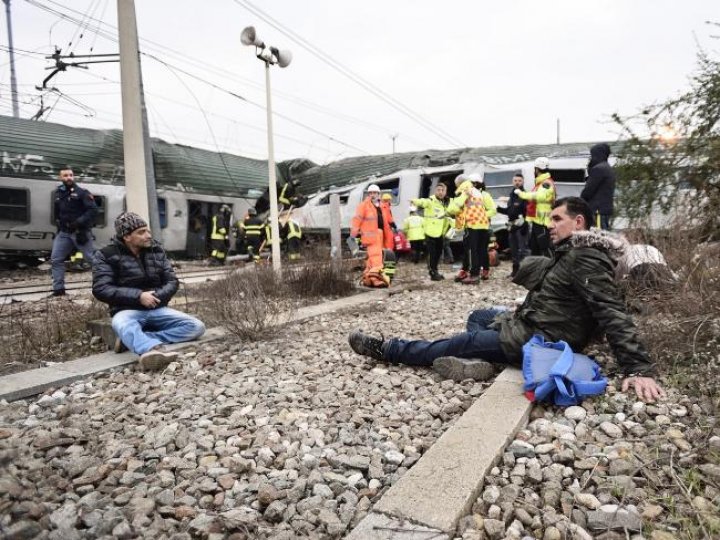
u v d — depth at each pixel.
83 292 8.36
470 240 8.33
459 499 1.85
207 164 16.48
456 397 3.07
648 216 6.22
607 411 2.66
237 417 2.89
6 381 3.58
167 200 15.12
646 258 3.86
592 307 2.92
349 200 13.84
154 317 4.42
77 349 4.61
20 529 1.63
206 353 4.29
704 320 3.11
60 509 1.91
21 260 13.18
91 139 13.97
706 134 6.76
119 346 4.30
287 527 1.84
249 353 4.27
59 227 7.67
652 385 2.72
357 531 1.70
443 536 1.66
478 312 3.84
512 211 8.78
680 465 2.11
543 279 3.19
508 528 1.76
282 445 2.51
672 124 6.95
